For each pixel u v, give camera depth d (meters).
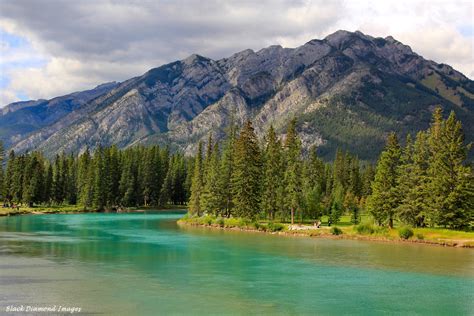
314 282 50.09
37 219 139.25
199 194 140.50
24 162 185.25
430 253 71.56
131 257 64.94
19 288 45.31
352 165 197.75
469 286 49.00
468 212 91.62
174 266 58.41
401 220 100.69
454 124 96.19
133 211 195.25
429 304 42.16
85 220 138.75
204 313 38.22
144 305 40.16
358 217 130.12
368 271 56.50
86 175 197.75
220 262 61.88
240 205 117.31
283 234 100.00
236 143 127.69
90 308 38.97
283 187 119.00
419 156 99.94
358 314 38.97
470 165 95.50
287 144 127.44
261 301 42.16
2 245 75.69
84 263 59.47
